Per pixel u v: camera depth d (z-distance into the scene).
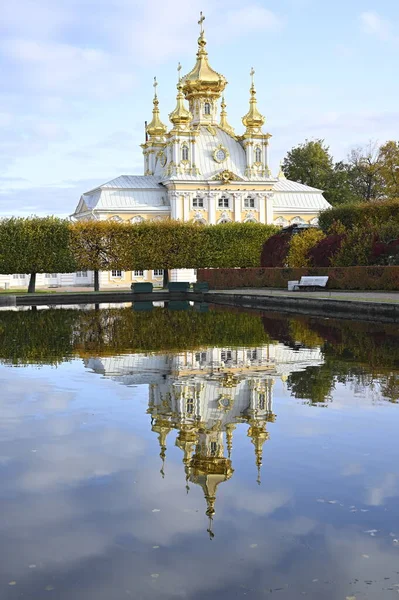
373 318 27.52
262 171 88.25
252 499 6.93
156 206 85.19
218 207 86.12
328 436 9.07
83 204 89.19
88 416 10.34
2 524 6.41
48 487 7.31
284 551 5.80
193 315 30.50
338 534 6.11
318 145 106.12
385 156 78.56
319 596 5.13
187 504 6.81
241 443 8.81
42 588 5.28
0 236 53.34
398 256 40.44
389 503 6.77
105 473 7.72
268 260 51.22
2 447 8.76
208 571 5.50
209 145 88.69
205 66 90.88
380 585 5.27
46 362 15.63
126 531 6.24
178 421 9.96
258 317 28.88
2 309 37.12
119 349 17.84
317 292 39.31
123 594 5.19
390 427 9.48
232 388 12.34
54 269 55.28
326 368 14.40
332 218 49.97
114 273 79.69
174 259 63.09
